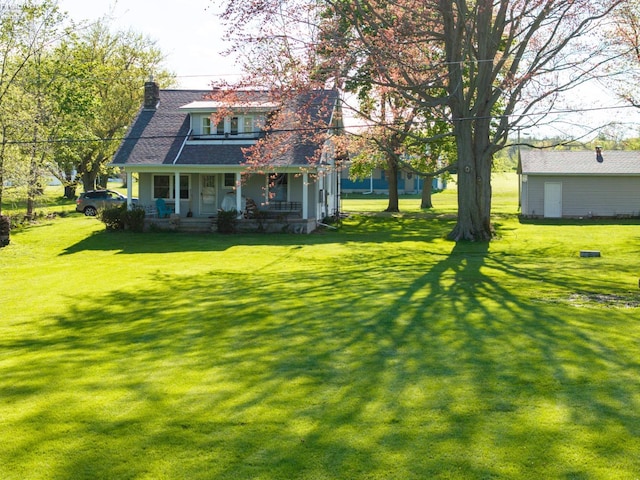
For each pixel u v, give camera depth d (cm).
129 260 2314
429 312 1250
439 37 2559
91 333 1199
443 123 3291
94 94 4112
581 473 546
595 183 3975
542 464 564
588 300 1371
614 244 2647
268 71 2361
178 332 1158
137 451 615
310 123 2720
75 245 2784
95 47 4703
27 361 996
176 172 3152
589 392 744
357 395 757
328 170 3192
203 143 3275
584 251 2306
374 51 2377
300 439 631
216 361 938
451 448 601
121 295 1617
